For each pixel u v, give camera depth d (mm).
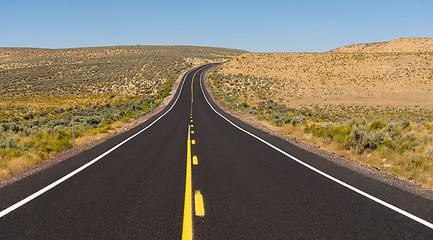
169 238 3666
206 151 10758
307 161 9125
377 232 4031
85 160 9047
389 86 66562
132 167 8039
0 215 4449
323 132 14922
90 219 4289
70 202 5070
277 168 8047
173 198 5324
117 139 14102
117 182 6453
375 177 7340
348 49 179125
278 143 12953
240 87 70750
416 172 7988
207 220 4289
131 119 29781
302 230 4000
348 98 60906
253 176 7102
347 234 3926
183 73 95062
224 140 13750
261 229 3992
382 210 4934
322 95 63750
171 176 7023
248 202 5152
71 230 3893
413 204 5312
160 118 27422
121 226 4035
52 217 4359
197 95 57781
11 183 6402
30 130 21906
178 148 11438
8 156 9492
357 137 11359
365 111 48406
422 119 33250
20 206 4863
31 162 9320
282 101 59188
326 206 5047
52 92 68375
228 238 3684
